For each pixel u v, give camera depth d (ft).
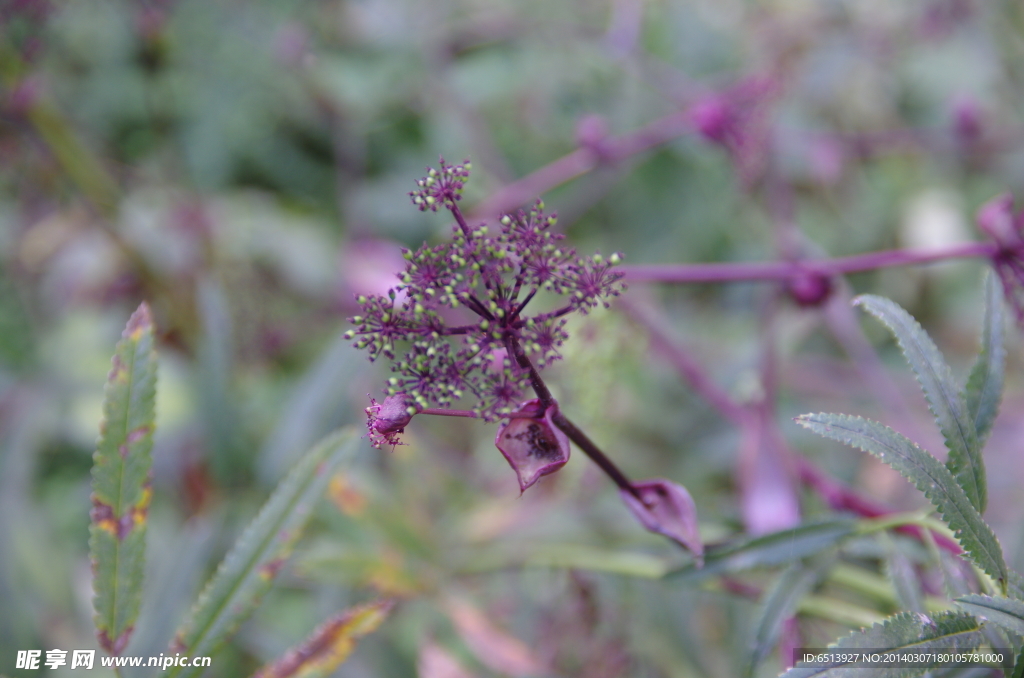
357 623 1.65
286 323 2.61
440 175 1.51
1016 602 1.48
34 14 2.30
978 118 2.89
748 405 2.06
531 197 2.54
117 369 1.59
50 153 2.49
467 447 2.56
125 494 1.58
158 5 2.81
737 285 2.86
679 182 2.91
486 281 1.50
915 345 1.57
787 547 1.69
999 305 1.65
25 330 2.56
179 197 2.82
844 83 3.22
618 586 1.94
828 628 1.91
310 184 3.14
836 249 2.98
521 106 3.06
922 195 3.04
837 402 2.64
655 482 1.62
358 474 2.03
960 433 1.56
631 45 2.98
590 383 2.01
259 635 1.95
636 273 2.05
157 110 2.94
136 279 2.64
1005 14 3.14
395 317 1.50
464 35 3.08
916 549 1.72
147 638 1.87
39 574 2.06
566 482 2.08
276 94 3.02
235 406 2.01
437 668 1.99
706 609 2.04
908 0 3.11
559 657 1.97
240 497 2.00
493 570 2.02
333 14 3.05
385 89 2.97
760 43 3.13
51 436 2.38
